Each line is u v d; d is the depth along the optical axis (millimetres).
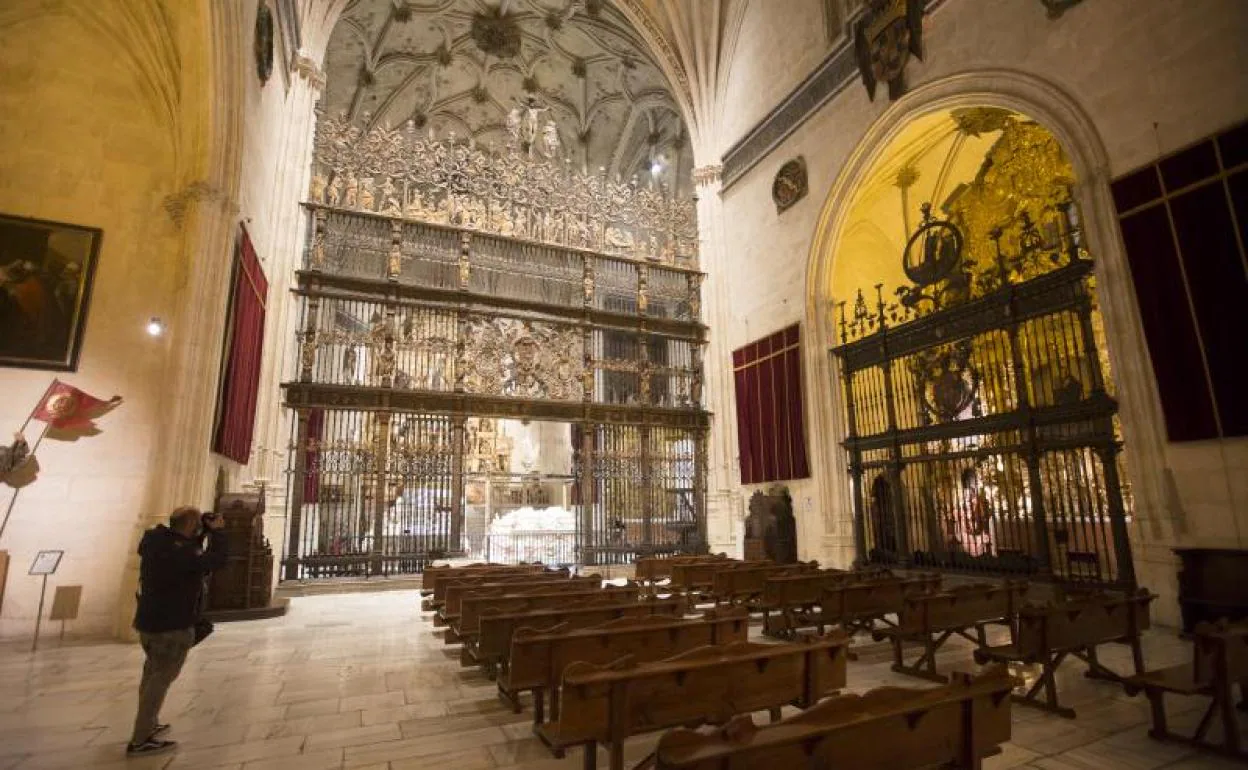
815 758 2588
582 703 3447
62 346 9648
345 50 23922
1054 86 11031
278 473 14000
